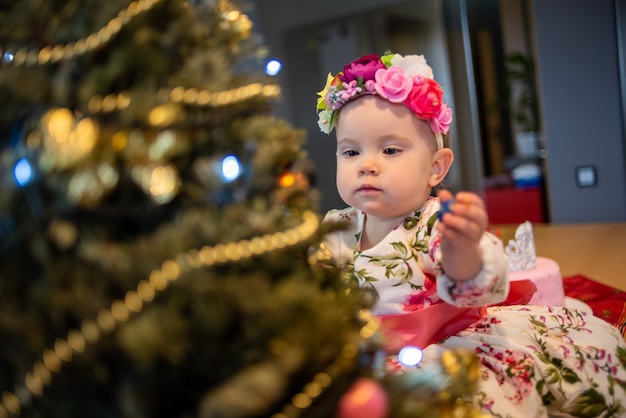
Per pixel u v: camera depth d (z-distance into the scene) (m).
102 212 0.46
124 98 0.49
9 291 0.46
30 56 0.51
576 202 2.72
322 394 0.50
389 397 0.51
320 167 3.01
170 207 0.50
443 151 0.95
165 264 0.46
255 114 0.58
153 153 0.47
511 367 0.82
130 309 0.45
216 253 0.49
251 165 0.54
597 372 0.88
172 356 0.43
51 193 0.44
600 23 2.56
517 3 3.61
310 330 0.48
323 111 0.99
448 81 2.84
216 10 0.61
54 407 0.47
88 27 0.51
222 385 0.45
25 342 0.46
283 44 3.07
